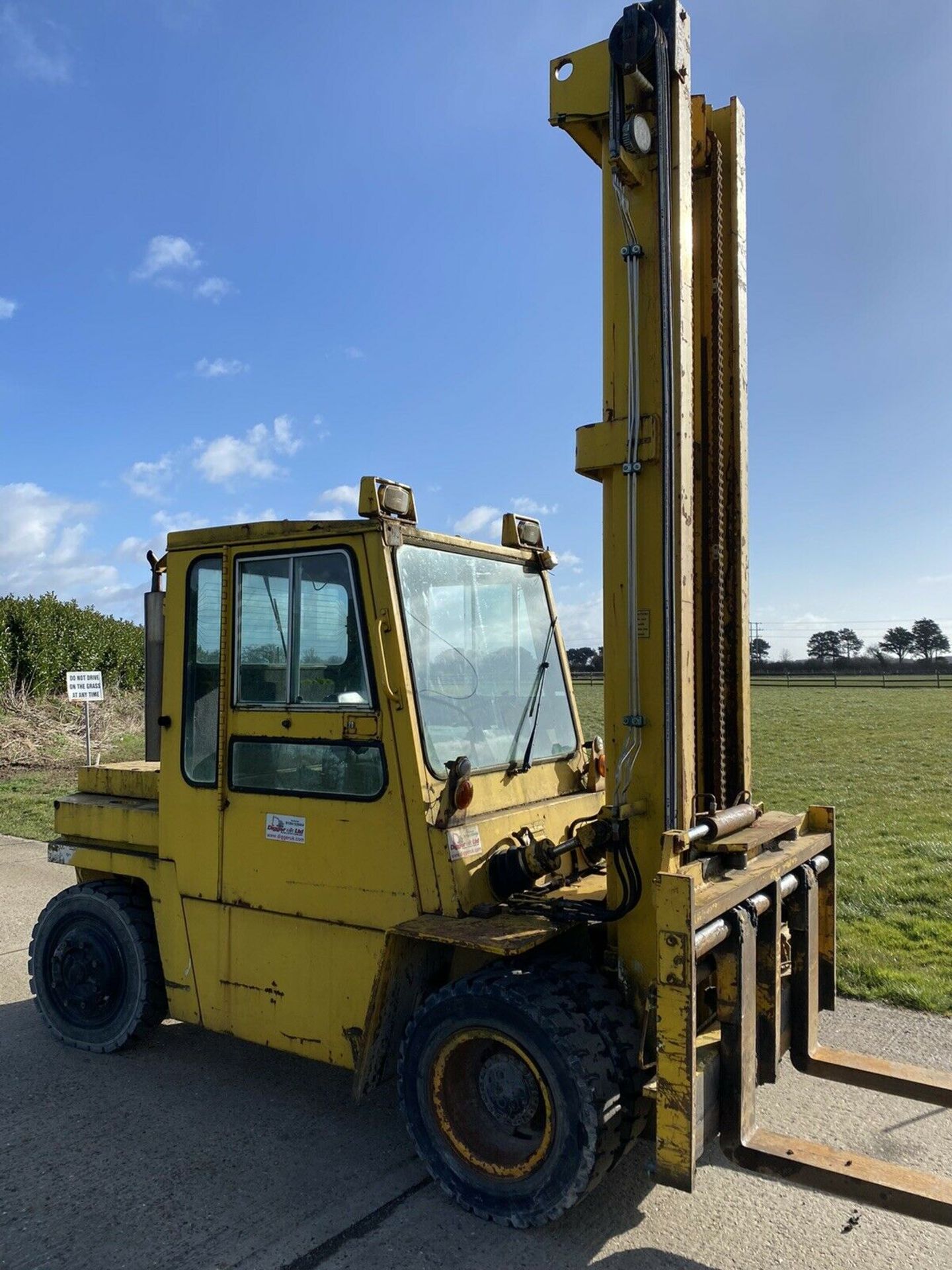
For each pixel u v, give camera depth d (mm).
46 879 8742
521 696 4477
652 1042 3307
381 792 3688
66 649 24281
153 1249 3164
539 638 4746
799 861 3771
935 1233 3256
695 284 3885
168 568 4469
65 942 4918
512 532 4738
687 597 3342
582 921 3424
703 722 3854
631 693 3373
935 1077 3600
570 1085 3082
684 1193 3506
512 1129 3361
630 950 3379
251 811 4102
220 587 4301
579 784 4680
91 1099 4324
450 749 3840
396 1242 3205
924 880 8492
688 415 3361
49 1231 3273
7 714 21406
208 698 4320
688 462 3357
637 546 3377
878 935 6867
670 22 3324
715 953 3227
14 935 6949
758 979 3512
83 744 20469
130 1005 4680
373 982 3678
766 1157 3084
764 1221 3326
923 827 11461
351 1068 3770
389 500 3781
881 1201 2855
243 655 4160
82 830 4934
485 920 3453
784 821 3939
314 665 3916
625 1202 3449
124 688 27125
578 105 3498
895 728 26281
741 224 3936
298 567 3975
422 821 3580
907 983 5762
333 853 3830
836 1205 3430
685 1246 3184
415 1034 3520
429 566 3988
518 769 4195
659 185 3287
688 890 2881
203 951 4297
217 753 4234
